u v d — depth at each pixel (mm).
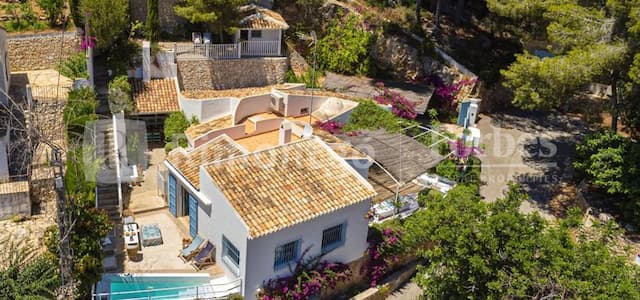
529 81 28828
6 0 32094
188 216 23500
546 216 28094
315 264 20297
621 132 36062
